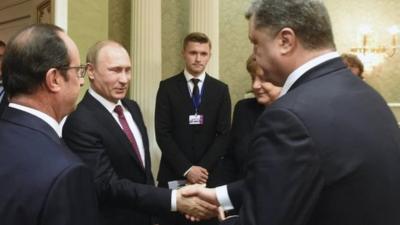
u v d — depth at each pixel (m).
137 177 1.98
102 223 1.87
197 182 3.01
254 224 0.99
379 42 5.32
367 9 5.30
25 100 1.19
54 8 3.41
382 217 1.04
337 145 1.00
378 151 1.05
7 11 5.12
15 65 1.17
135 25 4.31
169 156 3.12
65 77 1.22
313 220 1.02
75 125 1.86
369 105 1.10
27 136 1.12
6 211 1.03
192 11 4.45
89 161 1.81
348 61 2.99
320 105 1.04
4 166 1.07
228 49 5.06
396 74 5.33
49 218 1.01
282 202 0.97
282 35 1.11
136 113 2.22
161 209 1.84
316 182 0.98
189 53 3.32
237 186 1.69
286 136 1.01
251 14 1.18
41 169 1.06
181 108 3.25
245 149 2.44
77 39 3.70
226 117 3.31
